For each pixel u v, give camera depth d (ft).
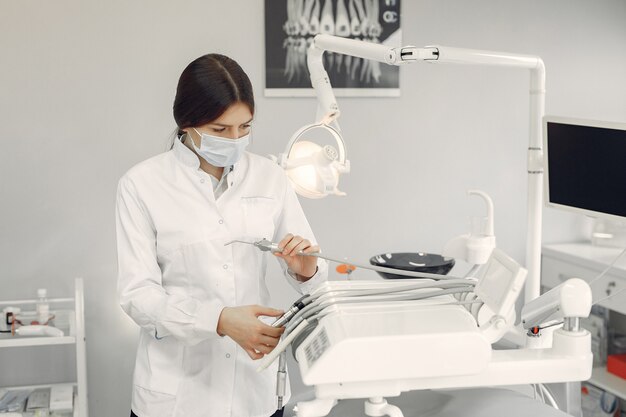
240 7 9.62
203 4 9.52
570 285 4.22
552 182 6.28
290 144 6.44
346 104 10.16
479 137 10.71
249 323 4.98
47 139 9.28
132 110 9.46
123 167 9.52
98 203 9.50
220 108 5.25
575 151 5.98
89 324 9.65
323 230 10.32
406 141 10.44
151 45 9.41
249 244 5.87
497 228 10.98
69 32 9.17
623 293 9.67
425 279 4.87
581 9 10.94
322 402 4.01
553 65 10.94
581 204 6.03
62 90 9.24
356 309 4.16
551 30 10.85
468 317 4.06
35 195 9.33
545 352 4.24
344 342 3.69
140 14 9.34
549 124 6.20
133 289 5.47
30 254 9.40
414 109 10.41
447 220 10.74
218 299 5.74
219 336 5.20
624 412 10.77
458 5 10.39
